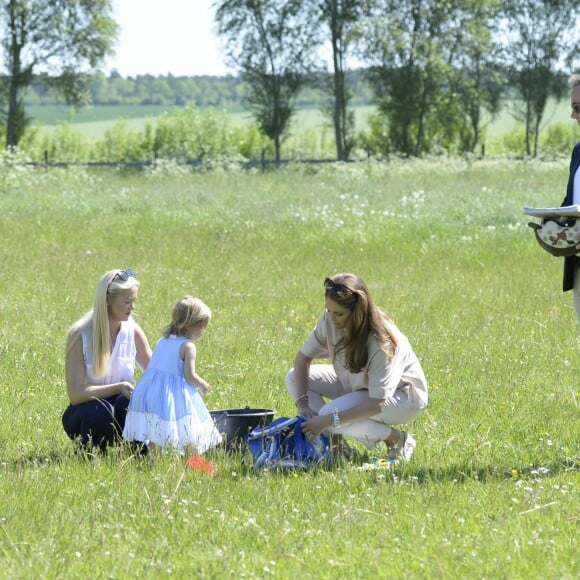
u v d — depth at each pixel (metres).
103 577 8.16
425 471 11.38
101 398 12.68
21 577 8.08
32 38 99.75
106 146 108.31
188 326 12.57
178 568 8.39
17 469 11.13
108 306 12.82
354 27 101.06
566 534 9.19
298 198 50.94
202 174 78.81
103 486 10.60
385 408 12.30
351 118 105.56
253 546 9.01
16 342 18.56
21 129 102.81
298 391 12.95
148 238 35.75
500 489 10.68
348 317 11.88
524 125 144.25
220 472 11.36
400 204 46.12
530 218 39.91
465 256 31.94
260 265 29.94
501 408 14.62
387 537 9.10
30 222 39.84
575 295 12.26
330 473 11.29
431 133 108.81
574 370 17.20
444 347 18.72
